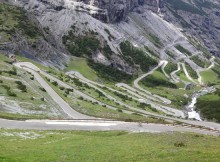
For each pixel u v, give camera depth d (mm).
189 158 50875
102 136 86438
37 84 167875
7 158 48219
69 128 94438
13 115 101750
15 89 136375
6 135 73938
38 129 89250
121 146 63750
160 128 101125
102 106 163875
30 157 50750
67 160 51312
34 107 119250
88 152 57906
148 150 58344
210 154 53375
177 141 69688
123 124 103562
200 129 109875
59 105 136625
